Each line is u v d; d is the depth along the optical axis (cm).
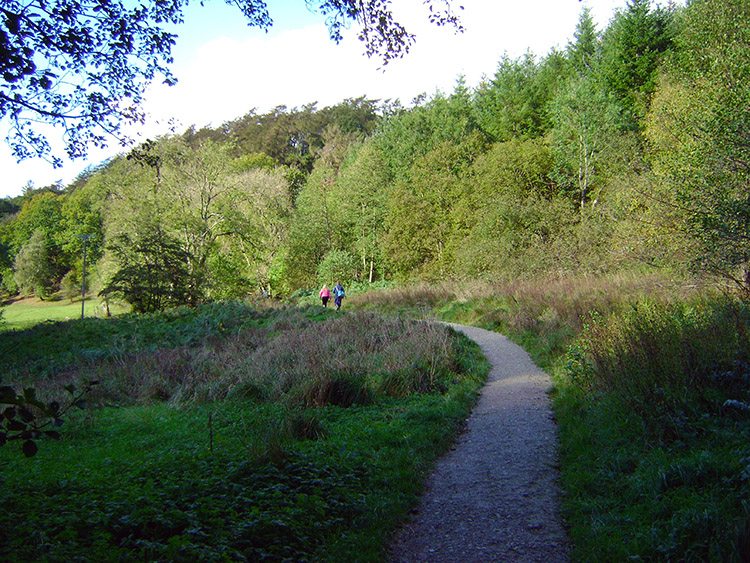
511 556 418
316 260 4644
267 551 401
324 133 7462
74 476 587
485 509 511
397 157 5134
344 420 864
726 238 928
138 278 2708
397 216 4047
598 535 412
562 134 3078
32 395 348
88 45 559
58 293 7488
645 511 424
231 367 1336
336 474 573
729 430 503
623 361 699
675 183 1152
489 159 3494
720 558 328
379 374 1123
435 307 2577
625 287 1381
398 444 719
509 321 1731
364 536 452
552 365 1132
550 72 4522
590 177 2953
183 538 386
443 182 3903
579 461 586
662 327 713
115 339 1836
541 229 2697
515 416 828
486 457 661
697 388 586
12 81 438
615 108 2870
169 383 1293
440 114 4844
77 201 6494
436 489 573
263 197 4338
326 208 4675
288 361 1309
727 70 1230
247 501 470
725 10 1341
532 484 562
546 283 2080
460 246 3338
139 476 573
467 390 1011
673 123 1373
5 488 502
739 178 1006
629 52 3444
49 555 339
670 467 459
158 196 3338
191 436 830
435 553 433
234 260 4206
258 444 628
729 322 706
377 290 3591
